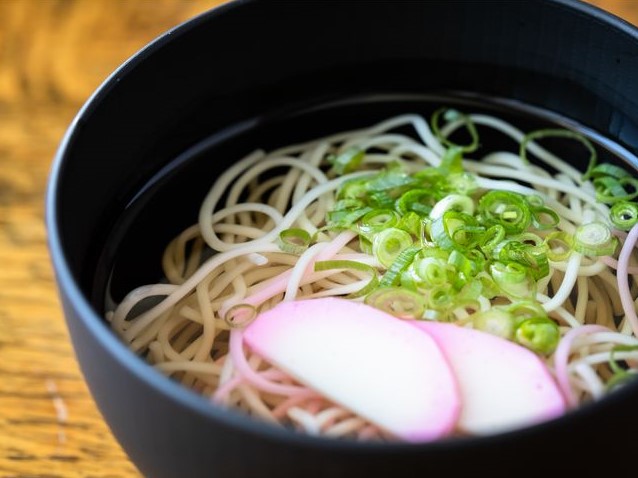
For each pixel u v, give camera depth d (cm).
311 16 22
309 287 20
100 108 19
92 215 20
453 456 13
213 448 14
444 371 17
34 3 31
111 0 31
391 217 21
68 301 15
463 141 24
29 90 29
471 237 20
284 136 24
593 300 20
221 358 19
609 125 23
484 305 19
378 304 19
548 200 22
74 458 21
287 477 14
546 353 18
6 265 25
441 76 24
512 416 17
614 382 18
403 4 23
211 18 21
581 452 14
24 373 23
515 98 24
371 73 24
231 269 21
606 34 21
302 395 18
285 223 22
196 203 23
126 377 15
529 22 22
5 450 21
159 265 21
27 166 27
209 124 23
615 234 21
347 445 13
